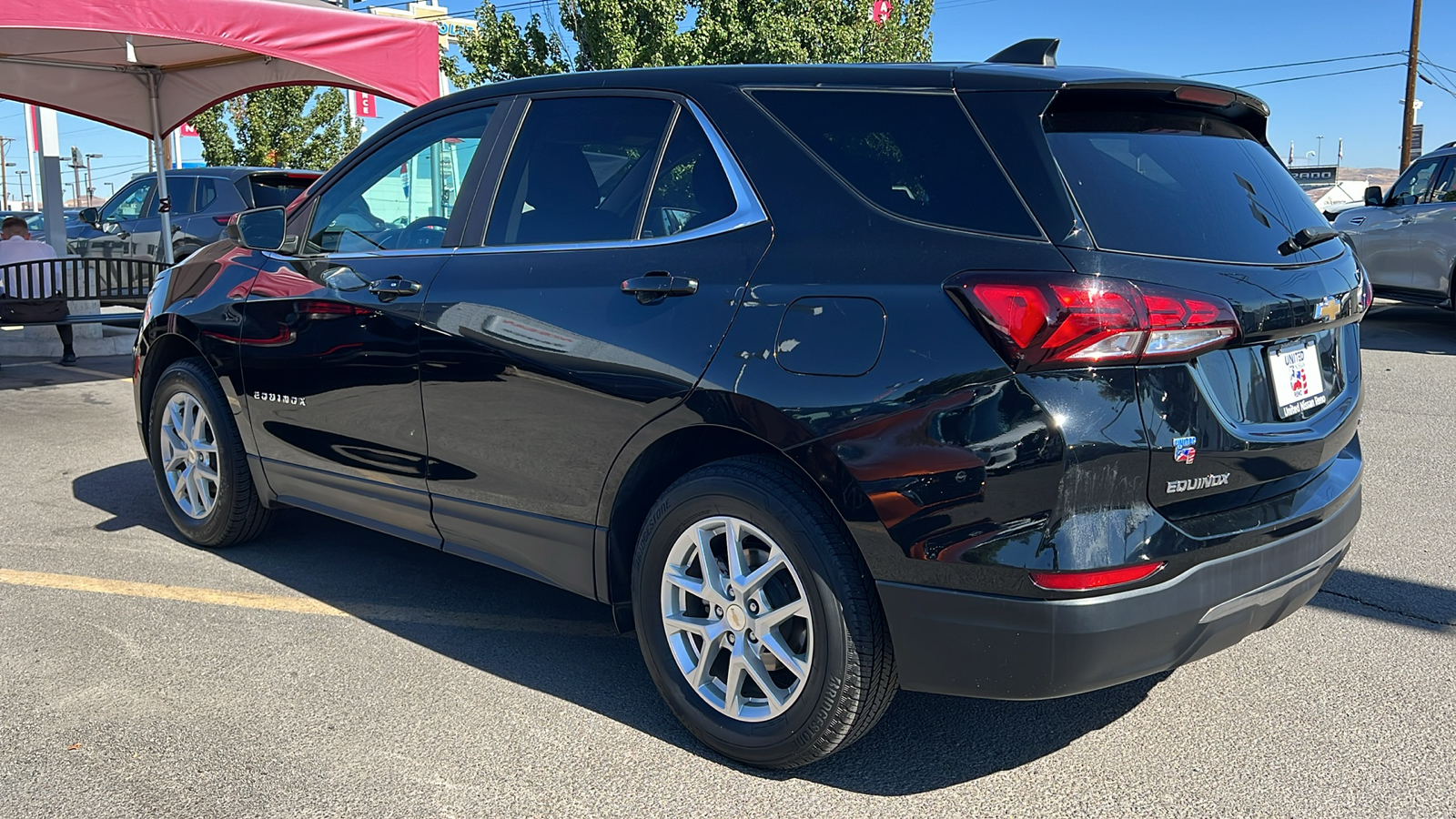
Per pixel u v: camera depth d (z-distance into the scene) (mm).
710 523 2781
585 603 4031
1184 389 2398
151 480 5746
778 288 2641
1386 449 6375
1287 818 2582
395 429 3578
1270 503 2645
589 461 3002
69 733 2977
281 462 4113
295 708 3139
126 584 4148
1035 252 2354
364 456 3730
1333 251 2996
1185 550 2387
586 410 2973
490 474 3301
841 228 2627
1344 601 3994
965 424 2346
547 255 3172
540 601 4051
